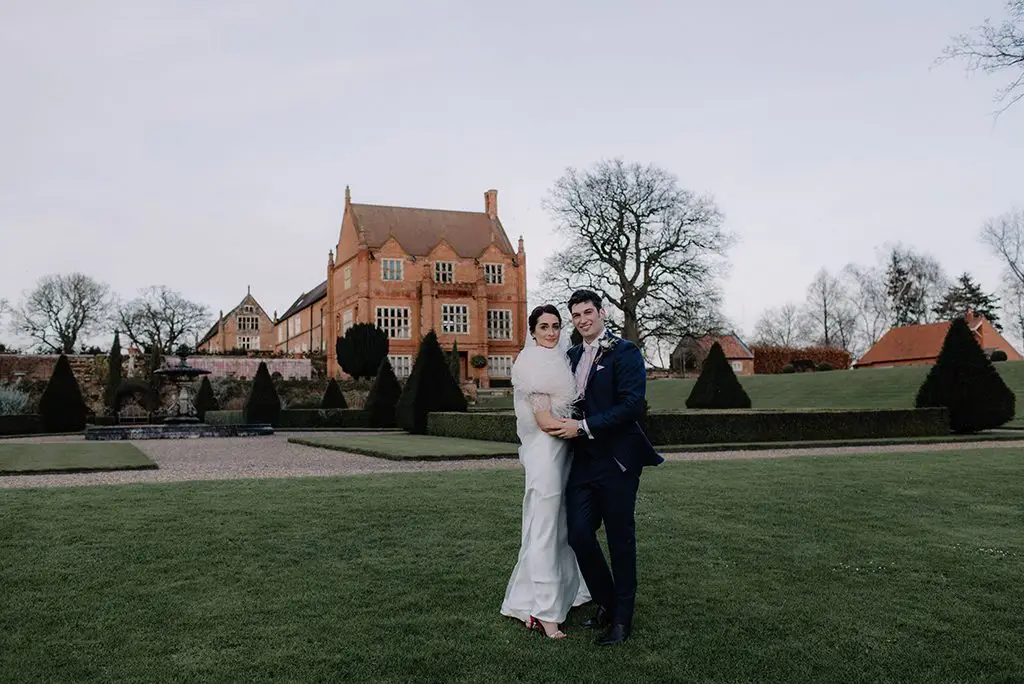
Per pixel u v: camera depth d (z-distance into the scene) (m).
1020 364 34.38
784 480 9.46
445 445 16.45
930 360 59.94
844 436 18.25
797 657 3.68
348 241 58.50
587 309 4.41
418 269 57.16
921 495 8.28
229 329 85.62
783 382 40.69
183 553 5.62
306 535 6.24
